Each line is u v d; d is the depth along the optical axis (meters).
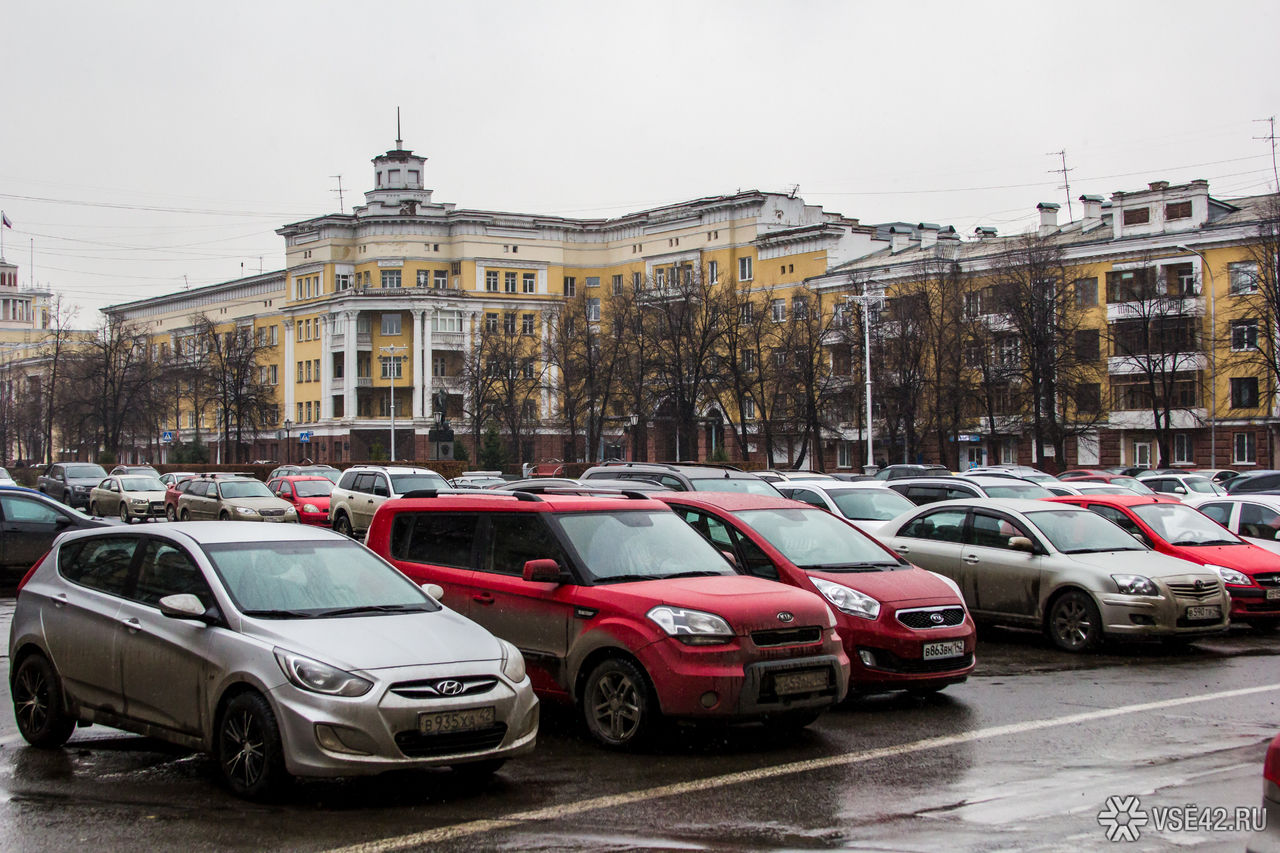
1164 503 16.88
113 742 8.80
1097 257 59.19
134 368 78.12
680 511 11.72
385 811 6.96
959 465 59.06
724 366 59.31
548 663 9.09
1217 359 55.00
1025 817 6.89
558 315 73.94
